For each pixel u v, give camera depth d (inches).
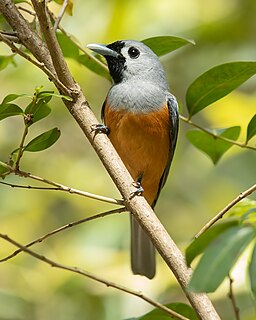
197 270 171.6
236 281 395.5
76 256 464.4
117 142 342.6
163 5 525.0
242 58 548.1
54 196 519.2
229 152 472.4
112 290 441.7
